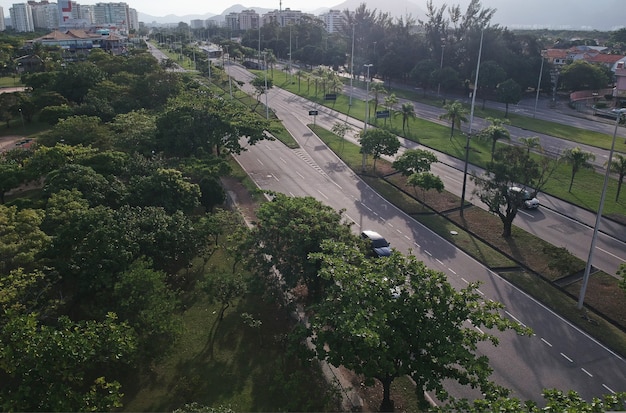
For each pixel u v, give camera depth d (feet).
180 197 132.16
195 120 177.99
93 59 365.81
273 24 621.72
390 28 443.32
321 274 77.05
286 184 182.91
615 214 155.33
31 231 97.30
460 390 82.58
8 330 68.33
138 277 88.12
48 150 151.02
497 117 295.48
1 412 60.75
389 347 66.80
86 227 98.94
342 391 79.20
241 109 205.26
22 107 253.44
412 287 71.51
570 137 249.55
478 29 357.82
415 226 148.15
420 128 266.77
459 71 370.73
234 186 178.70
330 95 319.47
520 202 134.21
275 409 76.18
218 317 99.50
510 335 97.14
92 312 89.81
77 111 225.15
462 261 126.82
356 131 259.80
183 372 84.12
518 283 115.34
